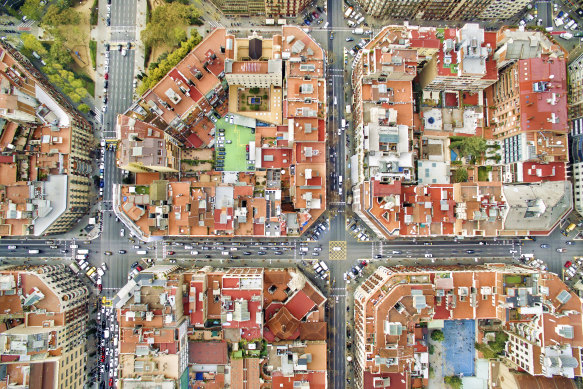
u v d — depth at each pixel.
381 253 129.88
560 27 133.25
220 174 126.25
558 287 115.69
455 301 114.44
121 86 130.00
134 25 131.00
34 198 113.56
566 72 121.81
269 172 126.62
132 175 128.12
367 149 113.12
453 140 128.38
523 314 115.69
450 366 129.00
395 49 112.75
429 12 128.75
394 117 114.50
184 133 128.38
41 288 111.94
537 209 112.69
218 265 128.25
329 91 131.12
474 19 133.00
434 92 128.12
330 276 129.00
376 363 110.56
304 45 116.94
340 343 128.12
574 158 125.88
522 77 113.81
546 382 117.94
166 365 108.44
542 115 113.38
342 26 132.12
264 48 122.50
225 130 127.81
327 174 130.50
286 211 121.56
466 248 130.50
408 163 115.31
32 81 116.25
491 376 127.50
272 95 125.62
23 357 105.62
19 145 116.12
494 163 127.00
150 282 107.81
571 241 131.00
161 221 111.56
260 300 112.00
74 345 117.44
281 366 113.75
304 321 120.25
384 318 111.81
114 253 127.81
